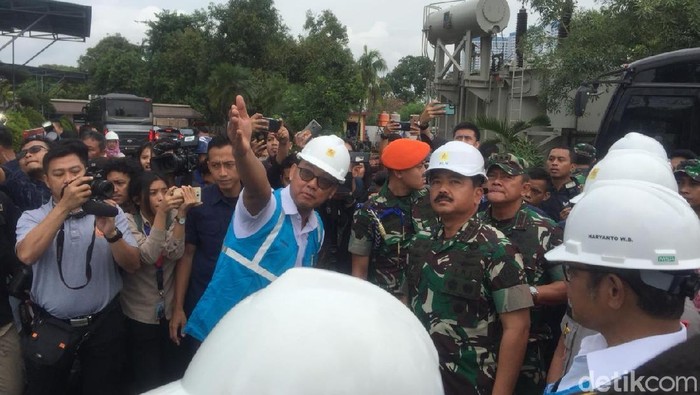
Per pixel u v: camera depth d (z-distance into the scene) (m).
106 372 3.18
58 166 2.99
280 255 2.60
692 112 5.67
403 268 3.49
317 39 38.16
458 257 2.38
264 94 32.19
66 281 2.96
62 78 43.31
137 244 3.25
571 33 11.45
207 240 3.53
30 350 2.95
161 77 42.81
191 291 3.56
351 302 1.03
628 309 1.36
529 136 12.91
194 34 39.34
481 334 2.35
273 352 0.94
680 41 9.97
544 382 2.79
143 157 5.86
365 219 3.54
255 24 36.16
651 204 1.35
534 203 4.45
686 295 1.34
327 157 2.60
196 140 4.11
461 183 2.41
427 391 1.02
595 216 1.40
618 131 6.10
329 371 0.92
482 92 14.19
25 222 3.05
